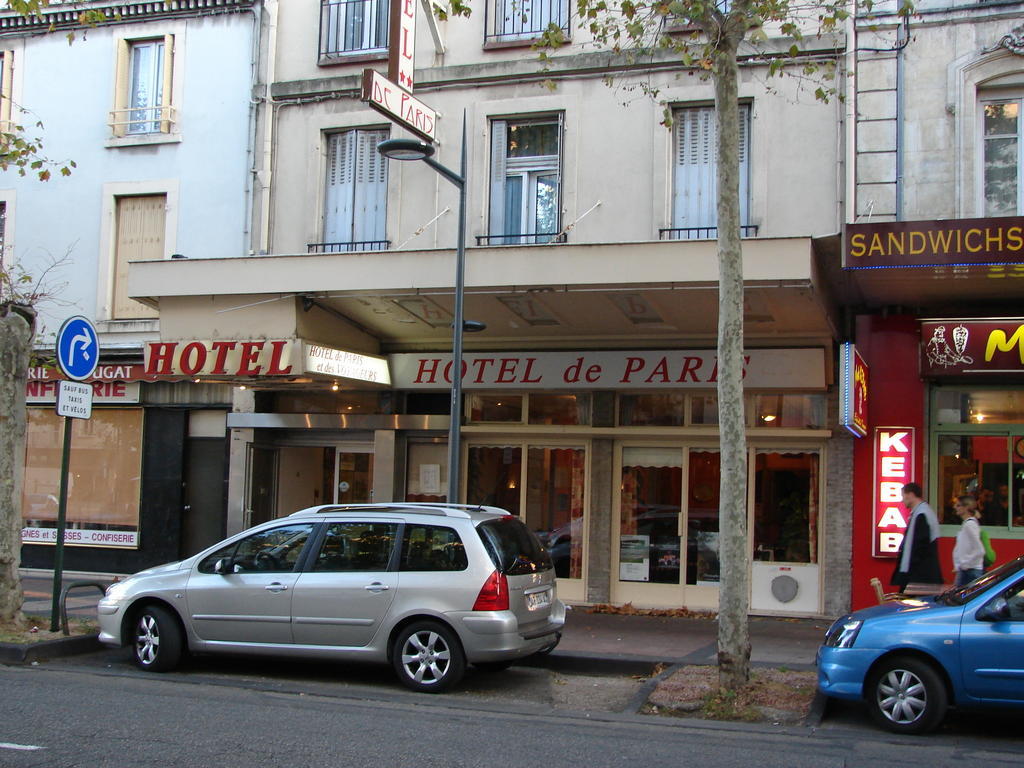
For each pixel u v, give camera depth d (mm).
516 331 14188
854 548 12961
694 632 12117
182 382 16391
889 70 12945
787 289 11180
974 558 9820
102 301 16703
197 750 6629
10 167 17438
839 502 13078
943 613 7645
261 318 13047
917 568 10195
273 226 15789
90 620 11898
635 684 9648
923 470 12773
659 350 13781
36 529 17078
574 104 14258
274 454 16328
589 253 11781
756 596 13492
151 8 16734
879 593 9617
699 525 13992
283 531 9586
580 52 14430
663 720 8125
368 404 15398
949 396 12891
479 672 10062
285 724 7504
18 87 17469
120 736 6961
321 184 15648
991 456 12688
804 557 13422
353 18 15875
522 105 14516
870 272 11219
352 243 15281
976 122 12719
